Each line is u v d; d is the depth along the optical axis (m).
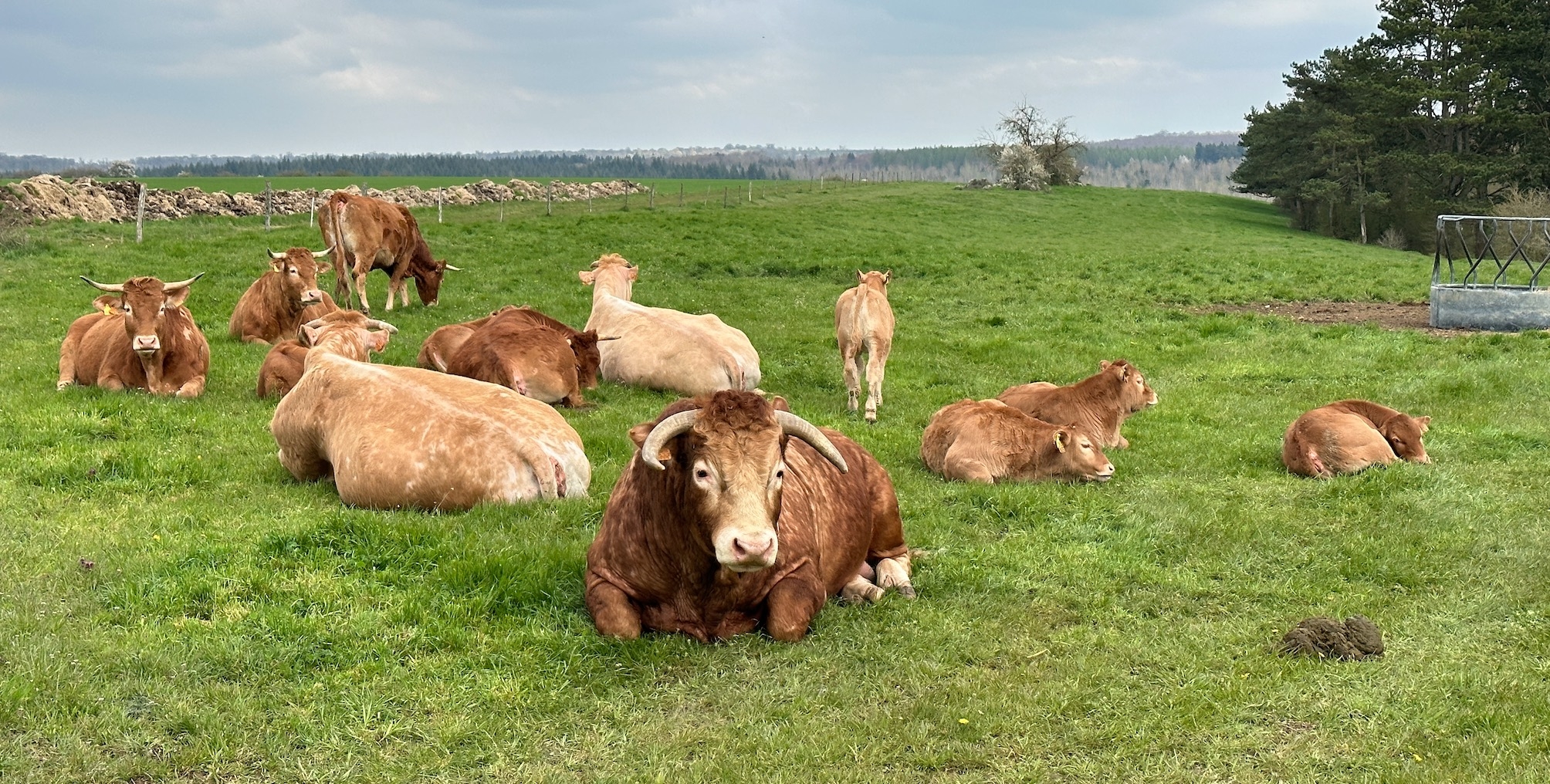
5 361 14.41
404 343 16.73
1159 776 5.18
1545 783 5.02
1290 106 75.75
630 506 6.46
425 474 8.45
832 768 5.20
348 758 5.17
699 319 15.27
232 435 10.99
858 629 6.66
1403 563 8.14
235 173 188.62
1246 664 6.30
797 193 72.44
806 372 16.45
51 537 7.71
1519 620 7.11
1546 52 65.81
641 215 41.72
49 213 37.84
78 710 5.38
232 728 5.32
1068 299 26.89
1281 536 8.88
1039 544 8.57
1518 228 50.97
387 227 19.94
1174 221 61.69
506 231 34.31
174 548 7.59
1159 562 8.29
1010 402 12.60
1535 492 10.15
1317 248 49.31
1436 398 14.91
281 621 6.38
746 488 5.71
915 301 25.89
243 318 16.70
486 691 5.76
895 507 7.72
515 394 9.30
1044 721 5.66
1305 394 15.38
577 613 6.75
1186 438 12.63
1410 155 65.44
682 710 5.75
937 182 88.69
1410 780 5.05
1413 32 67.44
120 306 12.81
